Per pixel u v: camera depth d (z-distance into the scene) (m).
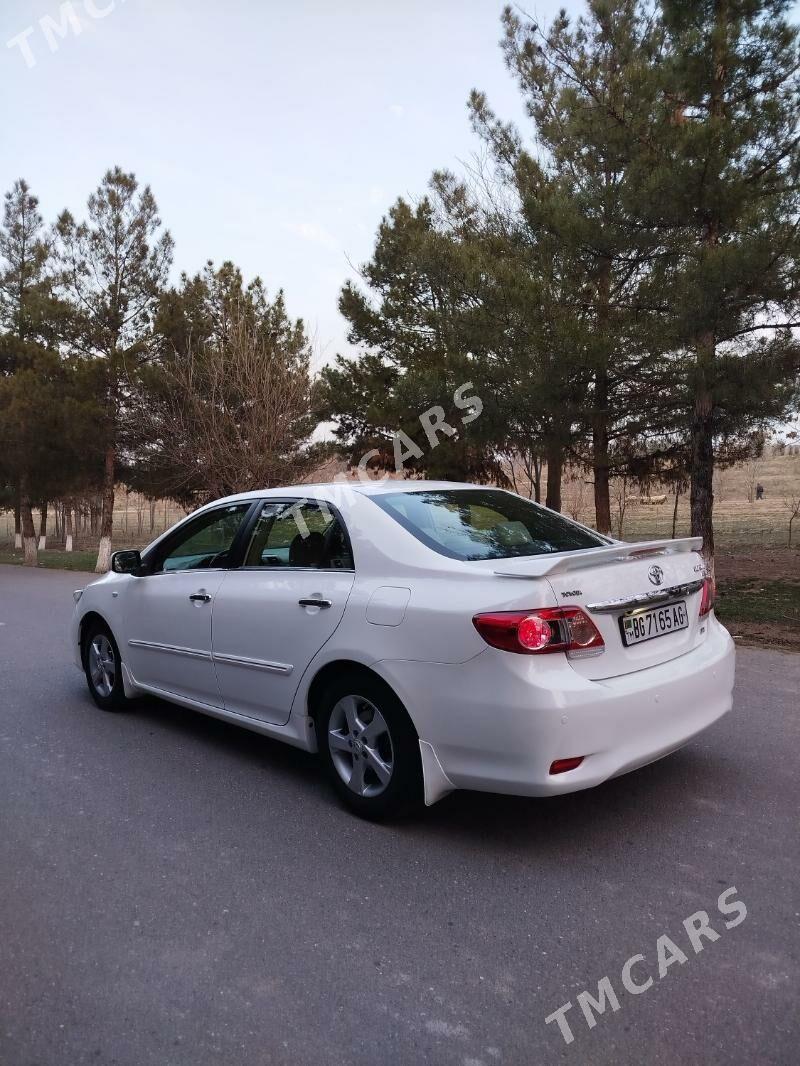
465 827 3.61
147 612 5.08
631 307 9.59
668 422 11.62
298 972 2.55
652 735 3.32
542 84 12.30
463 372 10.45
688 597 3.75
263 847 3.46
